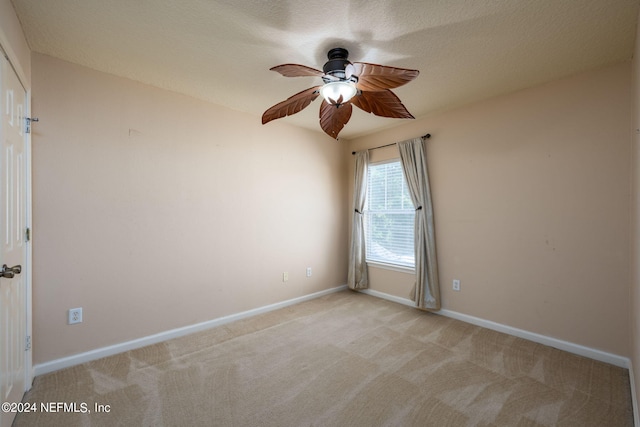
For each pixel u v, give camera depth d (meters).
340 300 3.81
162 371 2.11
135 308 2.47
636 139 1.84
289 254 3.63
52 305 2.10
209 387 1.92
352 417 1.65
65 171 2.15
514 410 1.71
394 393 1.87
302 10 1.60
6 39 1.46
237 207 3.13
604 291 2.24
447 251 3.20
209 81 2.48
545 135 2.52
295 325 2.98
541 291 2.54
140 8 1.59
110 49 2.01
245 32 1.81
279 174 3.52
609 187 2.22
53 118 2.10
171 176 2.67
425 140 3.37
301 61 2.15
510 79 2.44
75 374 2.06
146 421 1.61
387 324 2.99
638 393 1.59
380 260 3.96
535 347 2.47
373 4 1.55
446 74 2.35
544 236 2.53
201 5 1.57
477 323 2.95
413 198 3.41
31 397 1.80
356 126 3.72
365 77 1.69
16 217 1.70
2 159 1.43
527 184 2.62
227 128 3.05
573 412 1.69
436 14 1.64
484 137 2.90
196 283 2.83
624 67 2.16
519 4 1.56
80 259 2.22
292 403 1.77
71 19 1.69
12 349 1.60
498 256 2.81
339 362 2.24
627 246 2.14
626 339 2.14
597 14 1.64
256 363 2.23
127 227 2.43
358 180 4.11
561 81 2.43
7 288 1.54
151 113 2.56
